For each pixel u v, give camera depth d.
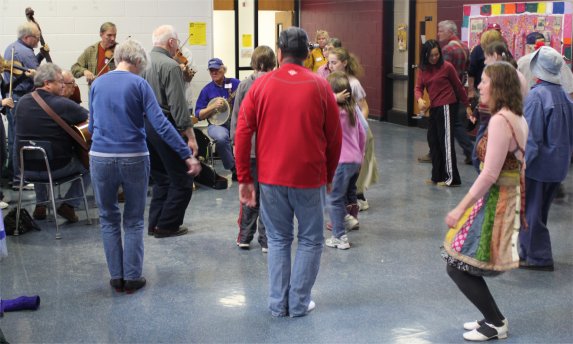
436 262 4.71
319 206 3.67
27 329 3.69
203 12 8.40
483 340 3.50
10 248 5.04
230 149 7.06
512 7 8.36
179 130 5.04
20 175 5.30
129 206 4.14
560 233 5.32
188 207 6.19
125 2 8.16
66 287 4.30
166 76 4.88
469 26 9.06
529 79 5.22
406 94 11.09
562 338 3.55
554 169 4.32
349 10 12.01
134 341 3.55
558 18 7.73
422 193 6.64
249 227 4.96
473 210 3.36
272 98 3.54
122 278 4.23
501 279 4.38
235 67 10.92
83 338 3.59
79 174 5.48
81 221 5.73
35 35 6.81
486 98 3.34
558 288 4.23
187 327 3.71
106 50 7.08
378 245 5.08
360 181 5.56
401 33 10.96
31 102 5.18
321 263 4.70
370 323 3.75
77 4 8.04
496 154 3.21
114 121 3.96
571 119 4.36
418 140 9.65
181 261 4.75
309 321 3.78
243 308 3.96
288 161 3.56
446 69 6.75
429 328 3.68
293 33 3.59
